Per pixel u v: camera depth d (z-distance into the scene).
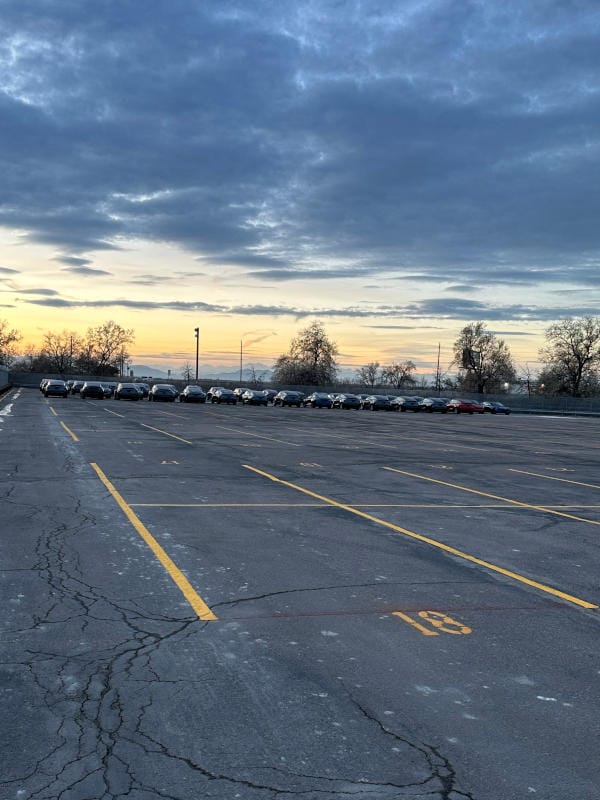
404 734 3.83
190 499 11.12
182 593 6.24
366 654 4.97
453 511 10.97
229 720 3.93
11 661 4.66
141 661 4.71
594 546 8.77
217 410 49.19
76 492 11.39
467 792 3.29
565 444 28.08
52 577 6.60
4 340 145.12
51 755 3.52
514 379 113.38
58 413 35.41
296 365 130.38
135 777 3.34
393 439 26.97
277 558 7.57
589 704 4.27
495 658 4.97
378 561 7.60
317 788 3.29
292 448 20.95
